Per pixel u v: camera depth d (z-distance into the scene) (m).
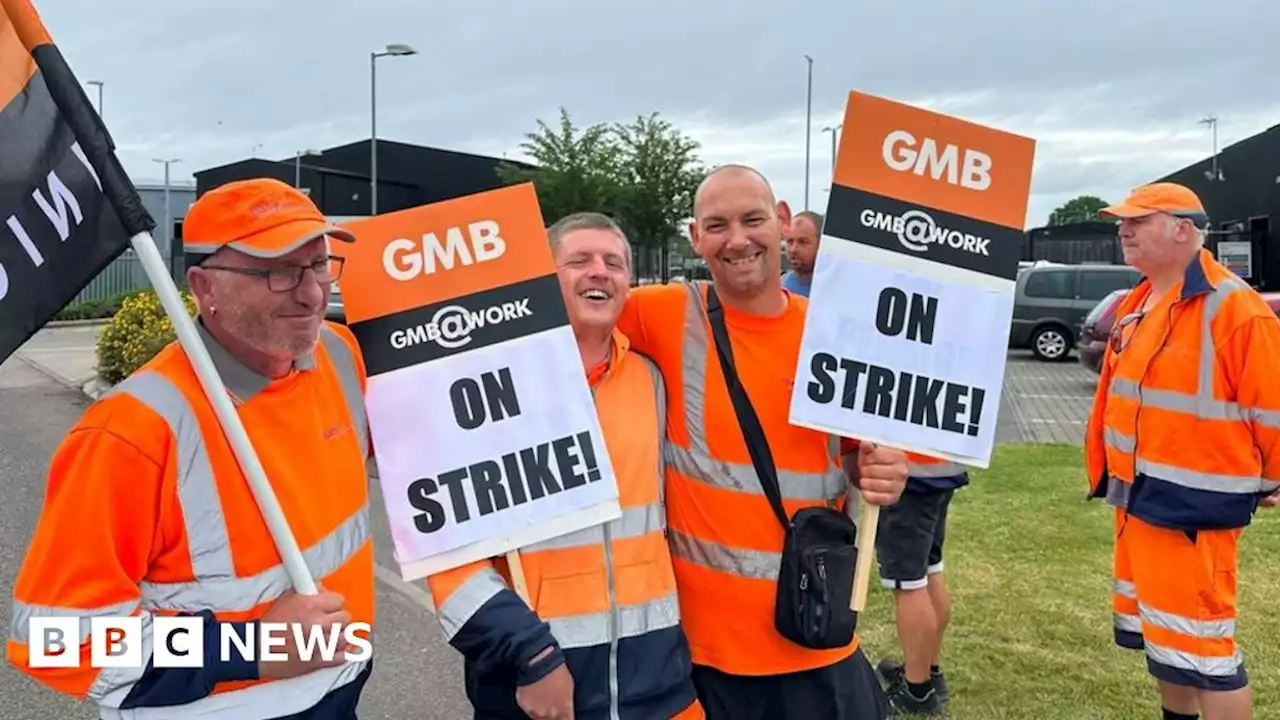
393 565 5.99
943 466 3.85
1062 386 14.70
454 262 2.42
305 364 2.13
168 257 25.27
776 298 2.72
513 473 2.38
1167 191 3.45
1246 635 4.72
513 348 2.43
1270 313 3.26
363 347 2.38
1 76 1.92
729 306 2.70
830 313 2.61
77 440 1.86
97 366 13.76
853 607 2.53
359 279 2.38
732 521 2.60
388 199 44.69
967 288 2.69
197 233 1.94
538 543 2.40
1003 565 5.79
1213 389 3.26
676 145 32.97
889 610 5.13
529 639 2.20
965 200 2.69
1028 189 2.71
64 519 1.83
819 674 2.61
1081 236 27.27
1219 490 3.26
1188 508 3.29
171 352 2.03
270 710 1.99
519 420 2.41
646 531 2.48
